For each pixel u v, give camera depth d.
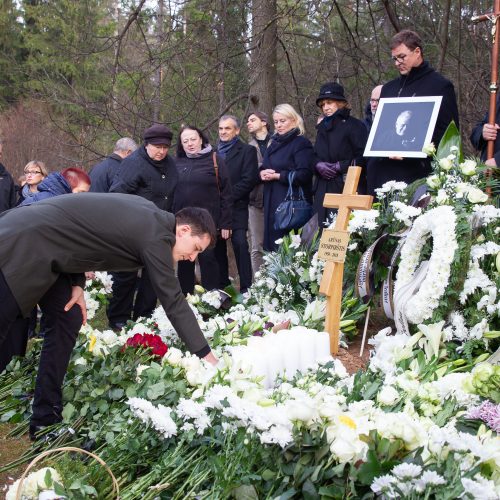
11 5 22.08
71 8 16.02
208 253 6.58
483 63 11.91
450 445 2.50
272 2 9.99
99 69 14.64
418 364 3.73
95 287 5.66
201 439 3.03
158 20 11.65
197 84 11.61
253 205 7.32
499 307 4.22
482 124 5.69
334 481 2.61
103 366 3.87
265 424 2.69
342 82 13.48
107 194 3.57
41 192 5.11
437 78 5.71
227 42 10.52
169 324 4.69
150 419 3.12
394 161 5.69
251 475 2.73
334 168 6.26
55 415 3.76
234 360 3.84
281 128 6.63
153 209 3.52
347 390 3.44
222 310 5.61
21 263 3.33
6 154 16.91
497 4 5.43
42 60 16.78
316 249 5.70
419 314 4.28
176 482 2.98
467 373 3.23
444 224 4.30
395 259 4.77
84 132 12.79
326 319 4.77
